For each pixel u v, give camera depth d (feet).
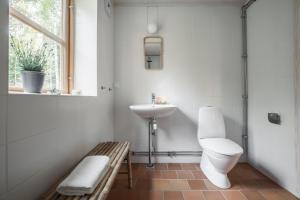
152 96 7.92
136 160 8.19
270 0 6.42
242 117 8.09
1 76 2.25
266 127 6.77
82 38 5.89
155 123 7.36
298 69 5.26
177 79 8.12
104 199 2.88
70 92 5.65
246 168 7.50
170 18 8.09
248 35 7.82
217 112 7.41
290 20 5.56
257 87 7.27
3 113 2.27
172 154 8.12
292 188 5.60
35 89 3.42
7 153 2.33
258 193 5.68
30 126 2.79
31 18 4.06
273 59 6.32
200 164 7.70
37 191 2.99
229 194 5.63
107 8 6.98
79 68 5.89
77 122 4.56
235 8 8.05
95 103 5.82
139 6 8.11
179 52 8.10
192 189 5.91
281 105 5.99
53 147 3.48
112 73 8.00
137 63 8.16
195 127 8.11
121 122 8.27
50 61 4.78
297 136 5.36
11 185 2.41
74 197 2.85
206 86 8.10
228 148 5.78
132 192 5.72
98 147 5.47
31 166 2.82
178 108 8.13
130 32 8.14
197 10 8.07
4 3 2.34
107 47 7.18
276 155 6.26
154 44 8.11
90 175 3.20
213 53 8.09
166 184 6.24
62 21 5.45
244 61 7.97
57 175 3.63
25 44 3.72
